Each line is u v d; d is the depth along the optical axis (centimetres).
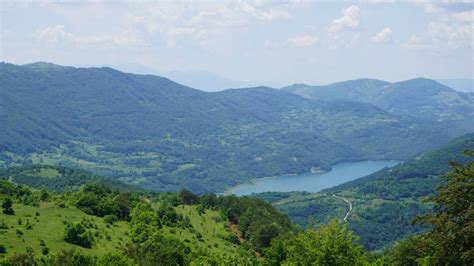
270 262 9731
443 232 4331
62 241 9706
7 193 12825
